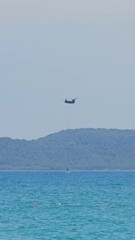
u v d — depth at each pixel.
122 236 152.25
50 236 152.62
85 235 154.12
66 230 162.62
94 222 178.88
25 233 157.38
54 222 179.12
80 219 186.38
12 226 170.50
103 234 155.50
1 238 149.25
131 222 178.50
